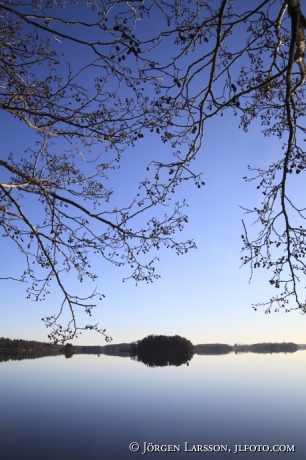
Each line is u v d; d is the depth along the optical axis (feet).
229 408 68.18
